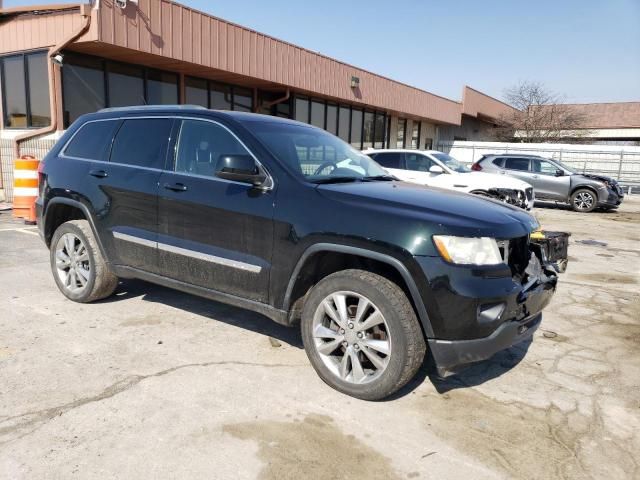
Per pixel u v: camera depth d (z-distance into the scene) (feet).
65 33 35.65
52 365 11.97
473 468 8.90
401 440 9.62
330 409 10.57
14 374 11.48
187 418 9.98
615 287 21.65
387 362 10.53
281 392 11.16
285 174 12.01
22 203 31.27
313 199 11.41
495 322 10.23
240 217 12.19
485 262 10.23
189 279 13.43
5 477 8.13
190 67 42.80
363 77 64.44
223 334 14.24
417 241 10.12
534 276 11.91
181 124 14.12
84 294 16.02
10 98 40.75
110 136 15.60
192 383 11.37
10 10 37.58
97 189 15.14
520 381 12.29
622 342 15.12
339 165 13.97
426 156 40.04
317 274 11.98
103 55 38.50
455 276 9.96
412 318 10.34
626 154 82.12
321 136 15.07
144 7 36.06
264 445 9.25
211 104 49.42
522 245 11.38
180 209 13.26
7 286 18.02
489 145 94.73
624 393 11.89
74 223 16.07
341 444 9.39
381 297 10.43
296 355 13.08
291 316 12.00
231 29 43.65
